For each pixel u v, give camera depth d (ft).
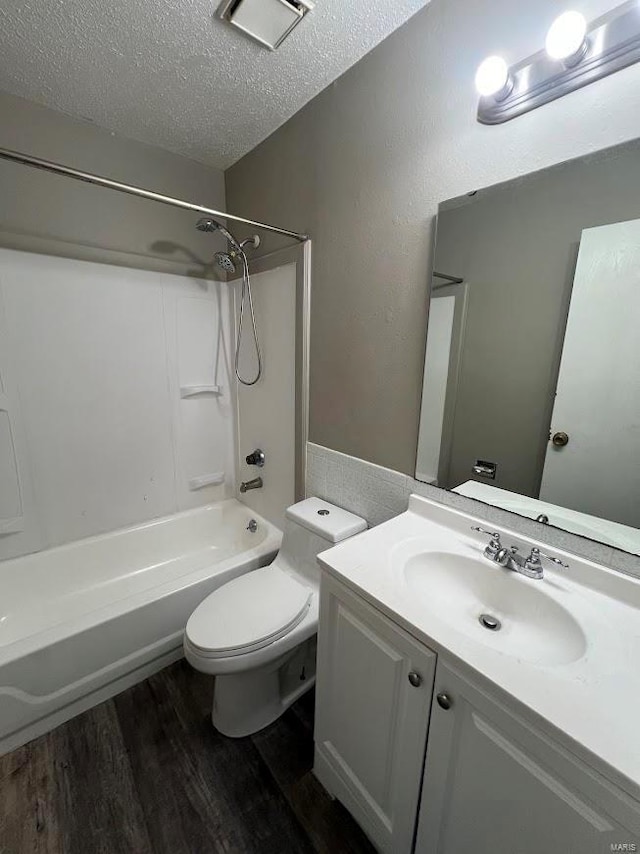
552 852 2.02
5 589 5.63
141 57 4.22
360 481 5.00
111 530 6.74
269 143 5.76
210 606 4.33
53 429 5.88
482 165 3.32
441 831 2.67
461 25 3.30
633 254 2.62
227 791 3.88
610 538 2.91
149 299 6.52
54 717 4.49
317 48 4.08
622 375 2.75
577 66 2.70
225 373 7.73
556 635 2.78
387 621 2.82
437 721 2.55
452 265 3.63
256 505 7.57
